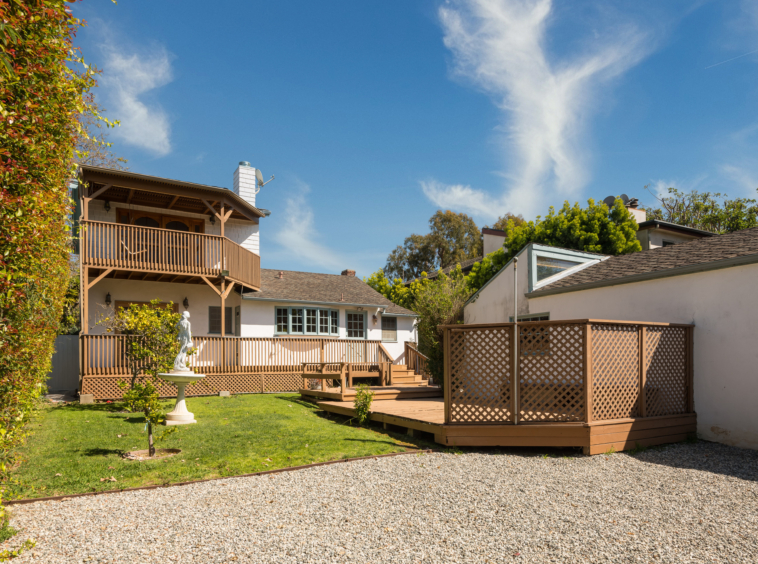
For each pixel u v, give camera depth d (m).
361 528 4.32
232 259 16.80
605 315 11.09
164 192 15.32
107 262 14.23
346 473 6.25
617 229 21.84
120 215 17.11
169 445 7.73
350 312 21.20
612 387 7.89
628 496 5.36
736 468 6.75
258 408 11.98
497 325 7.87
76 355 16.48
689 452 7.76
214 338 15.90
